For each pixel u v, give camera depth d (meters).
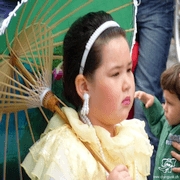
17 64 1.96
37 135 2.24
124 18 2.12
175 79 2.61
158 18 3.37
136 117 3.19
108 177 1.71
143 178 1.90
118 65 1.75
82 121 1.84
